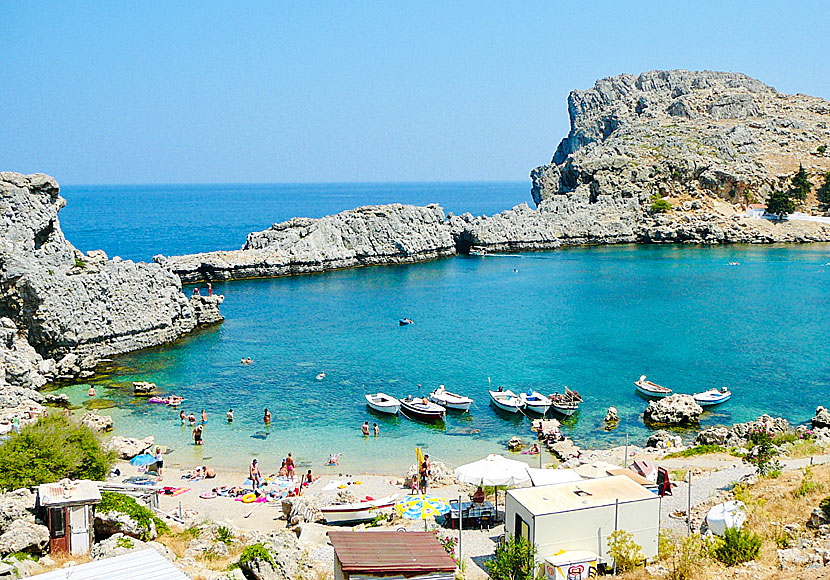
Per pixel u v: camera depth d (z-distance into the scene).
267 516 54.34
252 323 132.25
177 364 103.50
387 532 35.50
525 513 39.47
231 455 70.50
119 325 108.50
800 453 60.72
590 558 37.84
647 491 41.50
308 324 131.00
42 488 44.22
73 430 56.03
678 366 101.62
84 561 39.50
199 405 85.88
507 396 86.19
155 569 31.52
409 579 31.30
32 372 91.69
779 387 91.81
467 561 43.09
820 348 110.31
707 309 141.12
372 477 63.81
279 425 79.25
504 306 147.00
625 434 76.50
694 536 38.69
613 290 164.50
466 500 52.97
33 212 117.19
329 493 58.47
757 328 123.88
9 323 96.50
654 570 37.97
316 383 94.62
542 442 74.12
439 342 116.56
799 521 41.31
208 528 45.28
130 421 80.19
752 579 34.41
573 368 101.19
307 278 190.50
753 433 68.25
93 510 43.16
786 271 191.38
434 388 92.44
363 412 83.69
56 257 111.31
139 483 60.97
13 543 39.75
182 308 123.94
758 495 47.81
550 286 171.75
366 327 128.12
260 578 37.84
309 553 43.28
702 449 66.69
